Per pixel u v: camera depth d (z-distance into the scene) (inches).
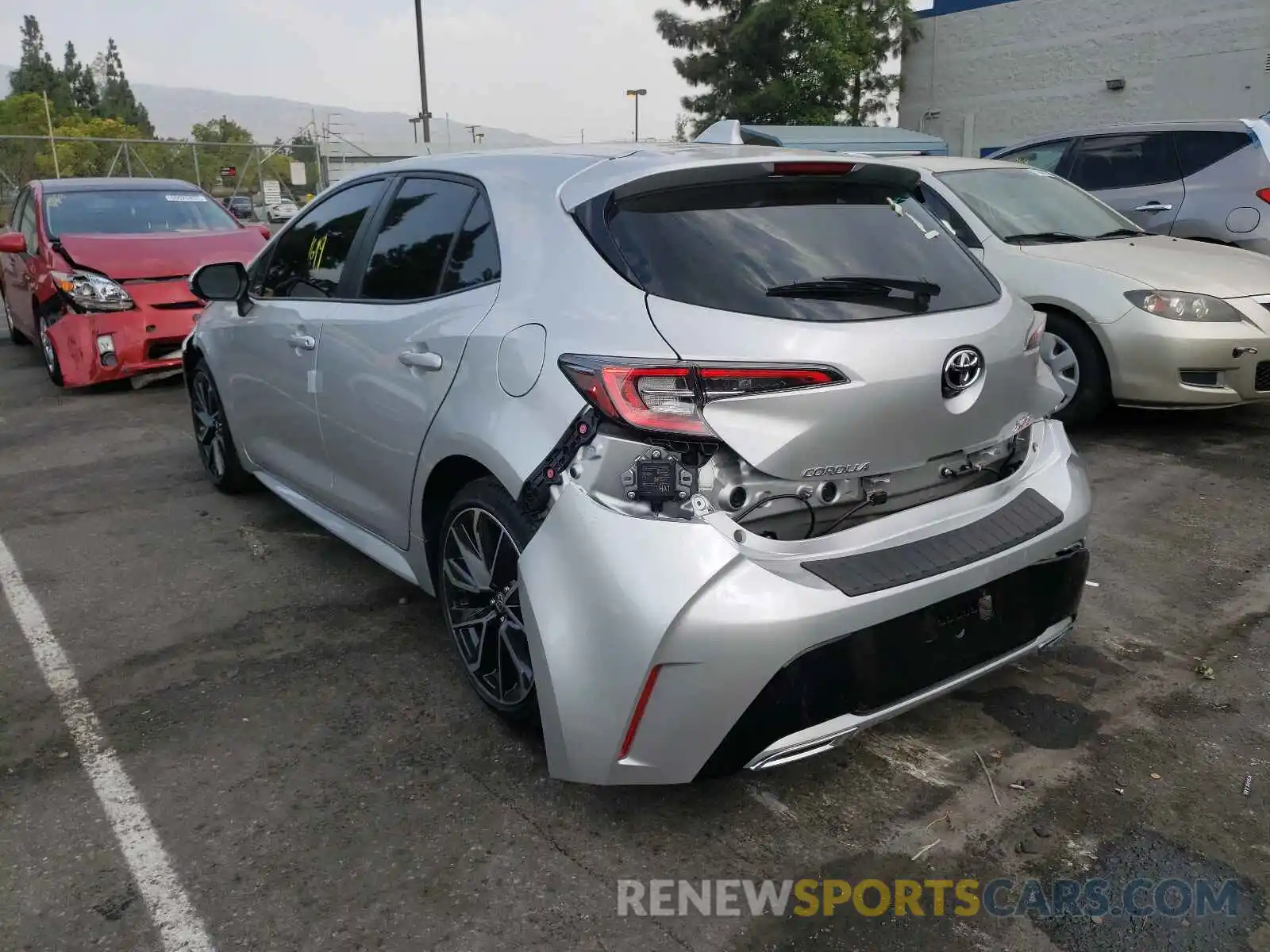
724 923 87.1
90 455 236.8
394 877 92.4
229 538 180.2
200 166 973.2
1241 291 218.5
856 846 97.0
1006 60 779.4
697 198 102.2
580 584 90.0
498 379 103.7
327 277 149.2
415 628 143.6
